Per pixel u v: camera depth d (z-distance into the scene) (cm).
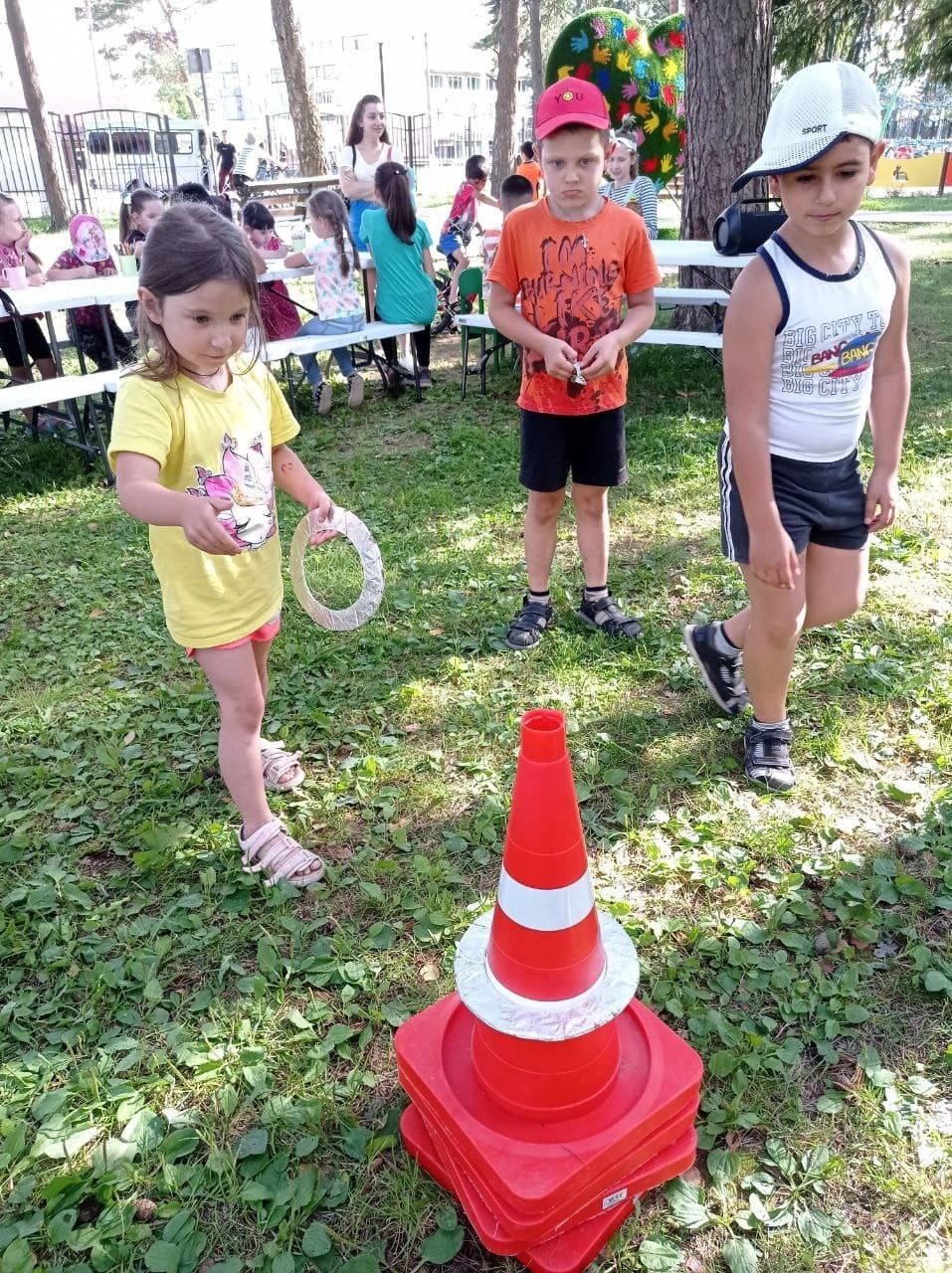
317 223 752
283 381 870
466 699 347
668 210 2214
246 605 247
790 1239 172
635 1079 178
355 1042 217
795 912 244
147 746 336
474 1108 172
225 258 211
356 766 315
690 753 311
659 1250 170
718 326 789
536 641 384
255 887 265
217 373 238
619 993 170
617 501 534
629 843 272
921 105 3253
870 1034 212
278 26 1806
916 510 485
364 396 823
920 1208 176
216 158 3262
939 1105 196
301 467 277
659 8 5012
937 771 296
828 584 279
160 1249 173
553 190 330
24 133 3247
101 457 643
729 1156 185
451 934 243
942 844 264
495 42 4762
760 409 251
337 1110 198
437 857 273
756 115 805
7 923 255
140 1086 206
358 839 283
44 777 318
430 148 4800
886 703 329
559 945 164
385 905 254
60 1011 229
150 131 3134
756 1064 202
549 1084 164
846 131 214
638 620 396
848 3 1260
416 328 799
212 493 235
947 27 1362
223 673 248
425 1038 187
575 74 1221
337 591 443
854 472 269
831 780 296
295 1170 189
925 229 1633
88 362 973
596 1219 171
